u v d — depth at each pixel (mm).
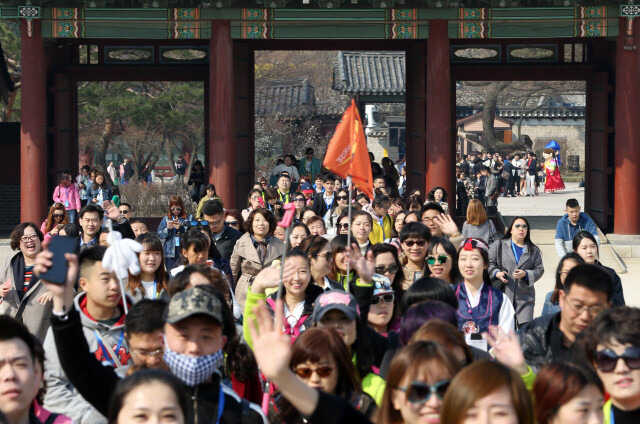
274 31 42844
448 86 42938
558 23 42531
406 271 18156
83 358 9625
